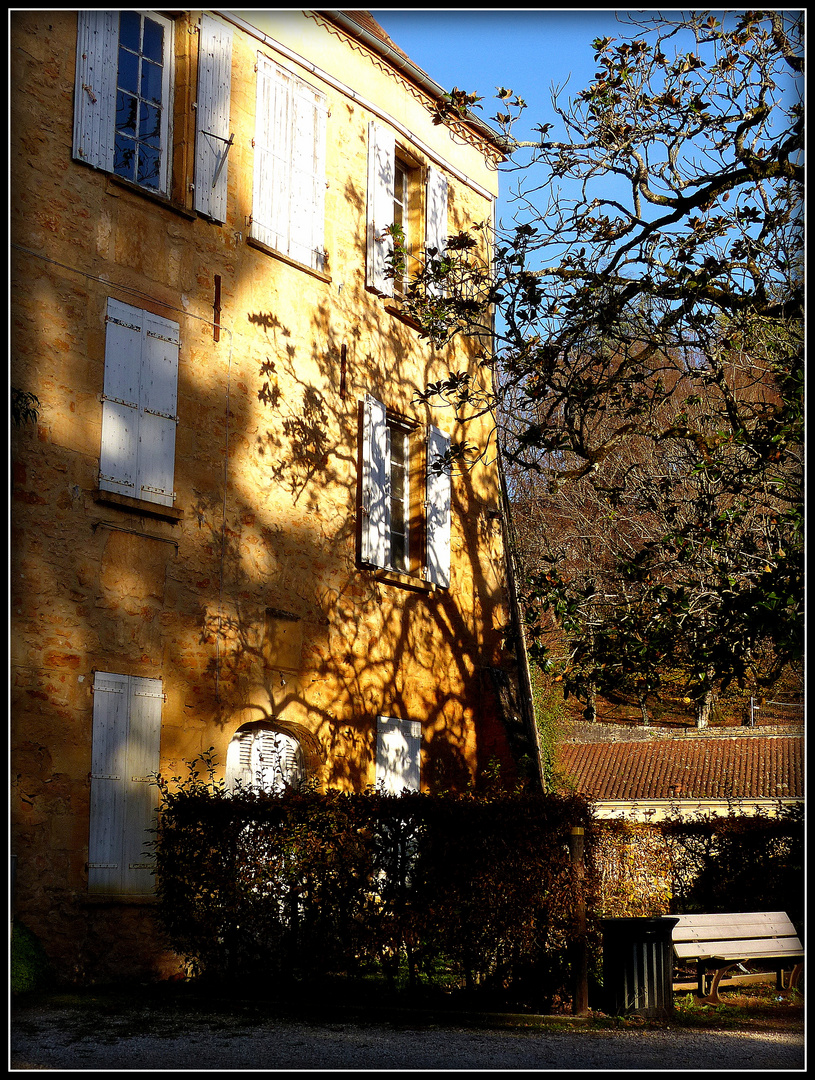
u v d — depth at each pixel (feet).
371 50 46.62
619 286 39.52
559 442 37.22
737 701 119.34
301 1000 27.48
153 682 33.45
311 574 40.78
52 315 31.63
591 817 29.22
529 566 76.23
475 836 27.61
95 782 31.19
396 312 46.68
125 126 35.35
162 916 29.40
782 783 92.53
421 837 27.81
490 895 27.53
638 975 28.12
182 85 37.11
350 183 44.91
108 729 31.81
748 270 35.24
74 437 31.89
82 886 30.48
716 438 36.17
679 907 43.01
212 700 35.73
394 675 45.03
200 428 36.45
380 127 46.62
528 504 84.84
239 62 39.52
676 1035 25.68
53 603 30.78
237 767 37.37
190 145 37.11
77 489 31.81
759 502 38.11
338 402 43.06
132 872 31.96
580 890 28.02
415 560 47.78
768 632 31.71
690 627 35.06
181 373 35.94
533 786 49.80
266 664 38.09
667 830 43.75
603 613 38.22
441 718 47.78
